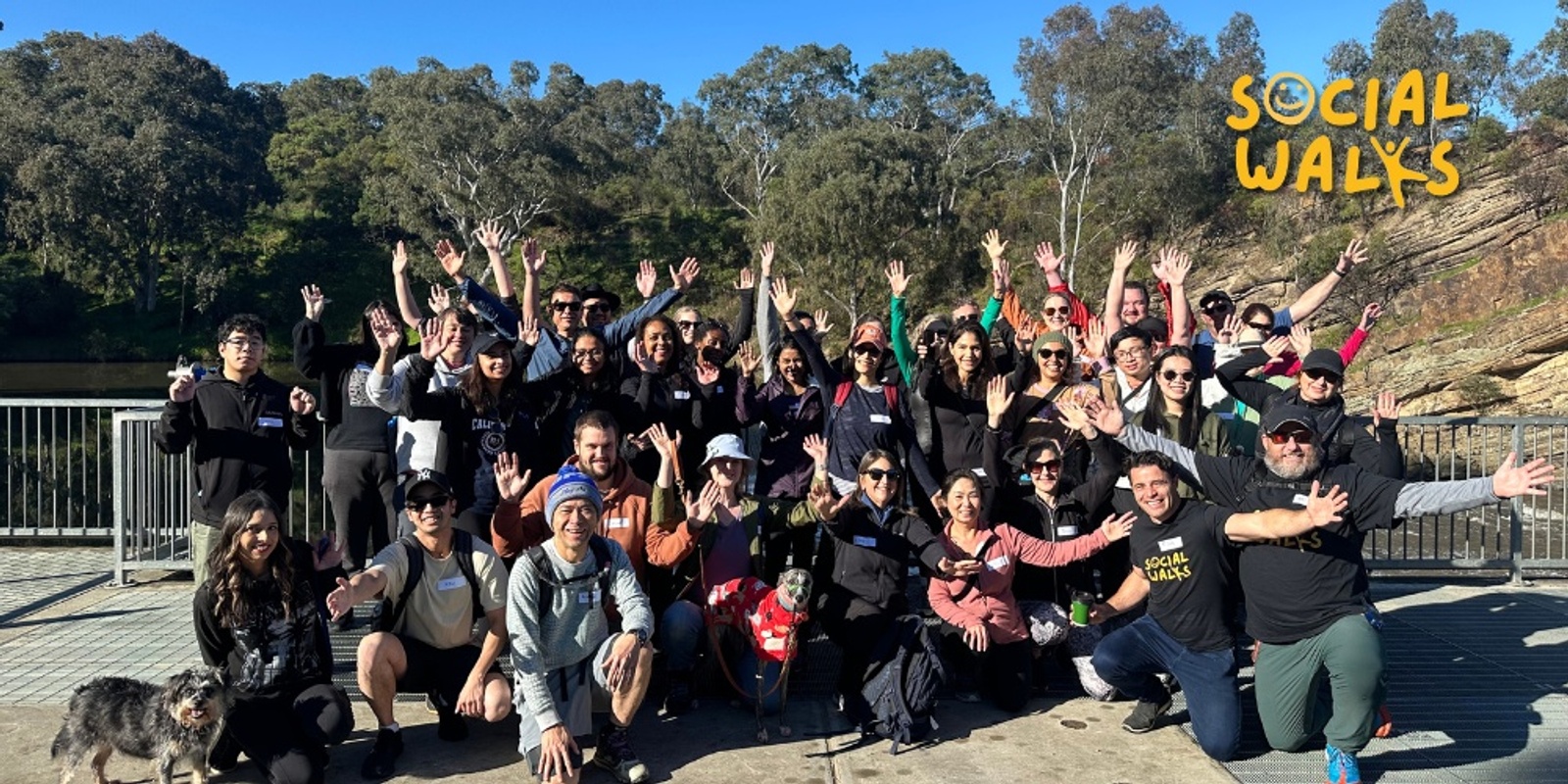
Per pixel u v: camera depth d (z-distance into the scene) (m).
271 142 79.00
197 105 70.50
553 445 5.29
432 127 55.03
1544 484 3.50
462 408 4.98
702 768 4.14
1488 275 32.72
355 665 5.01
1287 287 43.03
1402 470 4.64
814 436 5.43
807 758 4.25
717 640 4.68
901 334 6.35
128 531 7.32
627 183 74.75
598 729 4.23
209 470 4.91
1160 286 6.93
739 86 75.44
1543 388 28.16
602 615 4.10
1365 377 32.00
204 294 60.50
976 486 4.75
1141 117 50.53
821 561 4.75
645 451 5.47
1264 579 4.04
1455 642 5.79
